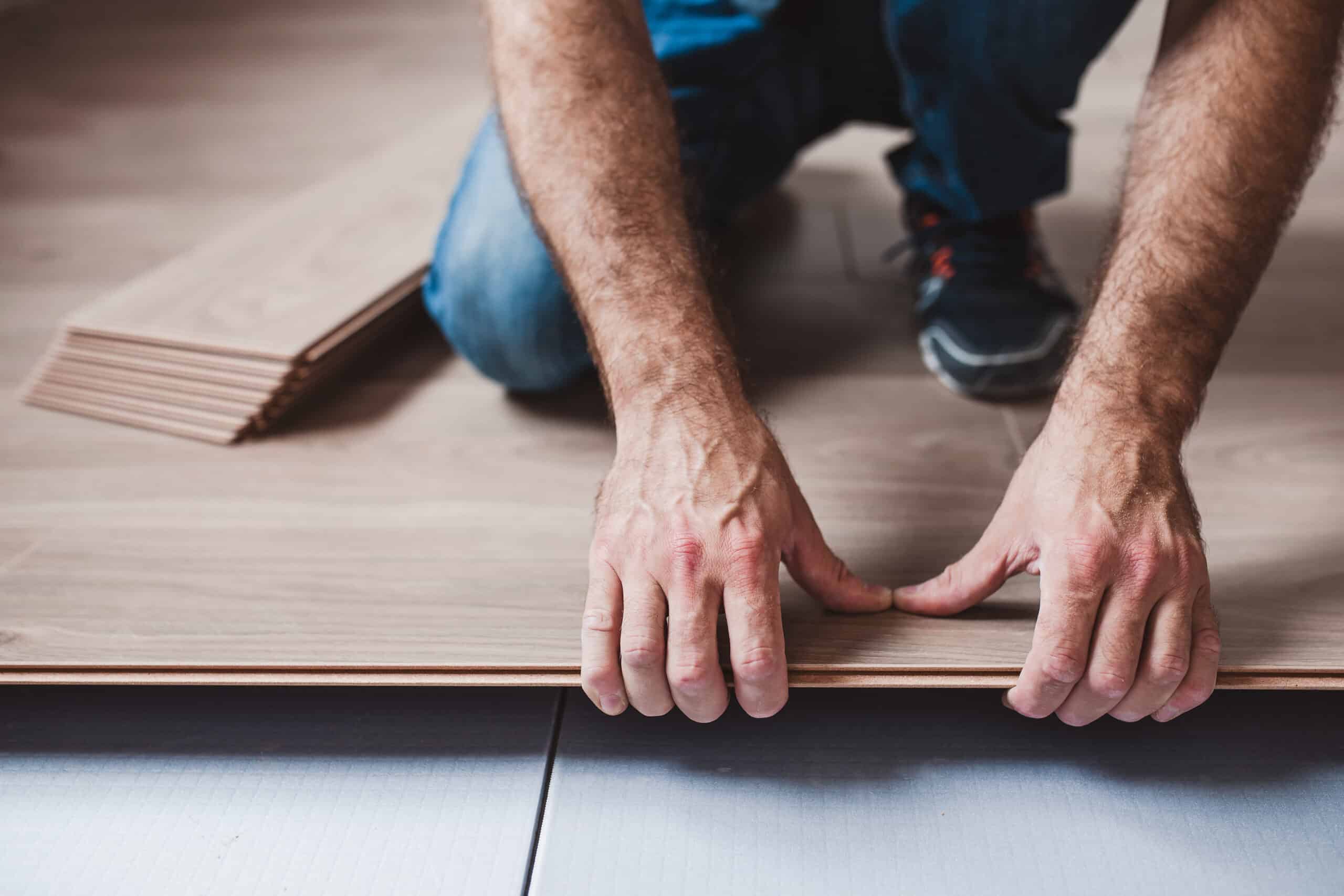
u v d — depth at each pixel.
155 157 1.75
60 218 1.51
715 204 1.18
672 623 0.61
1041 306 1.08
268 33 2.54
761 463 0.66
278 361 0.99
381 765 0.68
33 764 0.69
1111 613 0.61
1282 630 0.70
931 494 0.89
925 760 0.68
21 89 2.11
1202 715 0.71
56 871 0.62
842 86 1.32
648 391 0.67
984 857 0.62
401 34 2.50
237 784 0.67
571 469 0.94
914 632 0.70
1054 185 1.12
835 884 0.60
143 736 0.71
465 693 0.74
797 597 0.74
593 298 0.70
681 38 1.09
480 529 0.85
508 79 0.74
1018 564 0.67
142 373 1.04
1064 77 1.00
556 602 0.75
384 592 0.76
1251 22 0.67
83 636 0.72
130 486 0.92
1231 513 0.84
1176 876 0.60
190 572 0.79
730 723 0.71
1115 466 0.64
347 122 1.93
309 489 0.91
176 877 0.61
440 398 1.07
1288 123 0.66
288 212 1.32
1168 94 0.71
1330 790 0.65
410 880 0.61
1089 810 0.64
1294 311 1.18
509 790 0.66
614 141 0.71
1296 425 0.97
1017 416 1.02
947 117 1.03
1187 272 0.67
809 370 1.10
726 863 0.61
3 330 1.20
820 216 1.50
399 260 1.18
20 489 0.91
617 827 0.64
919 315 1.16
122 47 2.41
